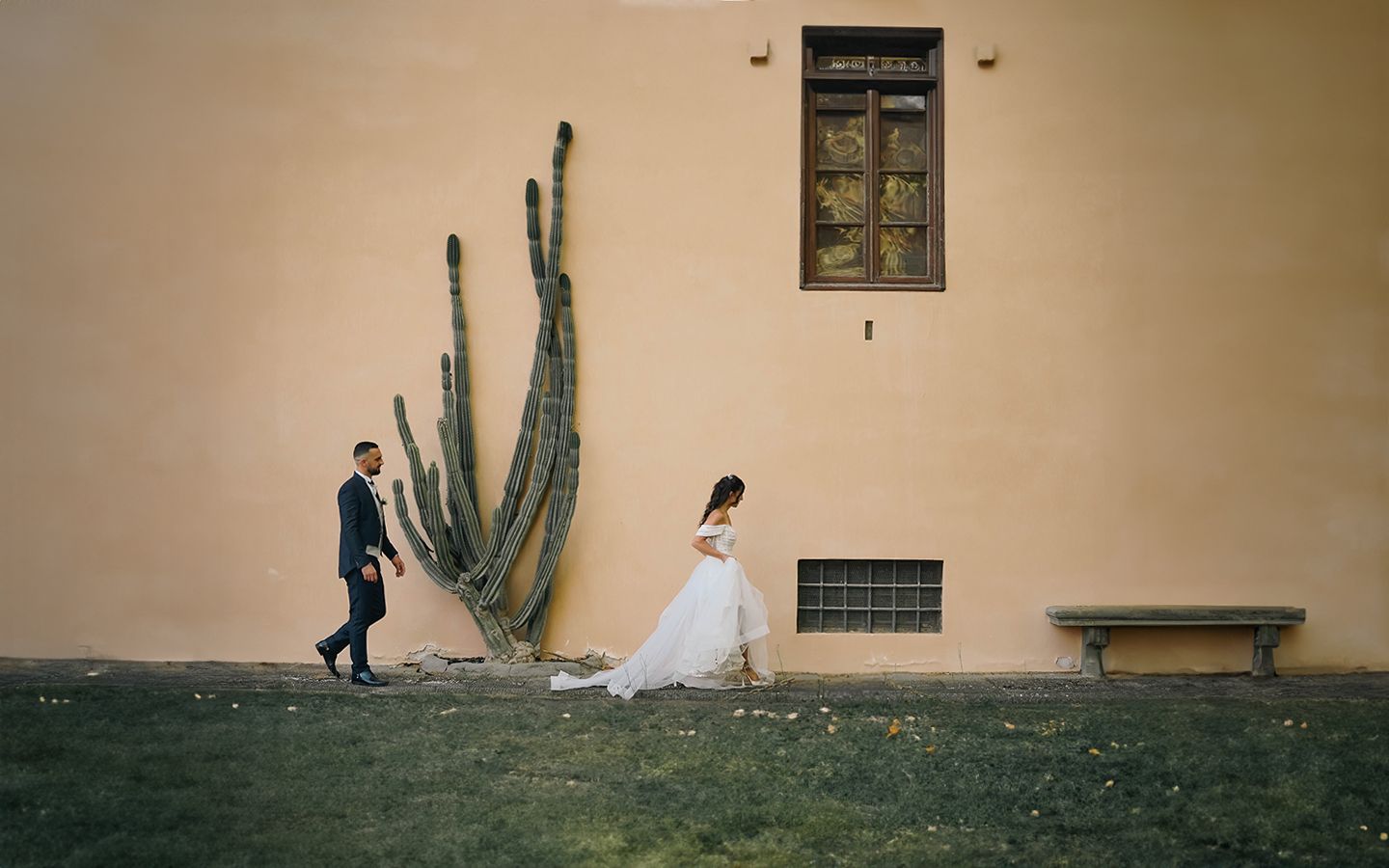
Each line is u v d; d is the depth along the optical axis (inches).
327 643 315.9
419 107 340.5
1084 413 336.5
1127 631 334.6
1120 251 338.0
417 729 264.7
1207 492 337.4
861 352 336.8
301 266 339.0
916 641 335.0
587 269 338.0
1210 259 339.0
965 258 337.4
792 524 335.0
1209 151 339.9
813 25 339.9
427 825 207.2
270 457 337.7
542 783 229.9
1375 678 330.3
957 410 336.5
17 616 336.8
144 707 279.0
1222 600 336.5
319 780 228.5
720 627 303.3
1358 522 338.6
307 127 340.2
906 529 335.3
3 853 189.0
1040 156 338.6
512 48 340.5
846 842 203.5
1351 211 341.1
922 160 343.9
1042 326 336.8
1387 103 341.1
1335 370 339.3
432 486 323.6
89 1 341.1
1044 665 335.0
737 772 238.5
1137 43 340.2
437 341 338.3
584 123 339.6
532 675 323.9
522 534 327.9
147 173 340.2
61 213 340.2
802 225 338.3
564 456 330.6
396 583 336.8
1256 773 237.9
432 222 339.0
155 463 337.7
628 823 210.2
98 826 201.6
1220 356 338.3
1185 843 203.6
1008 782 233.0
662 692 307.1
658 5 341.1
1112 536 336.2
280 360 338.3
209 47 340.8
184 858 189.8
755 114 339.6
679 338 337.4
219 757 241.1
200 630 336.5
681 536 335.3
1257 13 341.4
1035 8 340.2
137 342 338.6
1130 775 237.0
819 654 334.0
